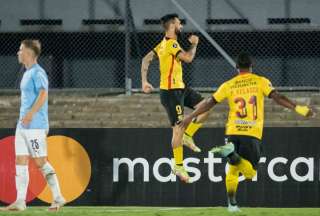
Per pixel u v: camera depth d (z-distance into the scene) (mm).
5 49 50812
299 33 49625
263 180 34062
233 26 49062
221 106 43531
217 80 50031
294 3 48656
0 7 49938
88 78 51062
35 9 49969
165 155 34438
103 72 50938
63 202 29328
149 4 49250
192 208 32219
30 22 50031
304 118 43094
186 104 31672
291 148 34125
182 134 30719
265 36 49781
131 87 47688
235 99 26422
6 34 50719
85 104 45688
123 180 34500
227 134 26719
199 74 50125
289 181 34031
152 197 34406
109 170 34531
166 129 34500
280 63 49906
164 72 30828
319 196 33969
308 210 30609
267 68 49938
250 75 26531
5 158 34562
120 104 45656
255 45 49938
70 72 51156
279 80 49938
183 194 34281
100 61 50969
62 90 47250
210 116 42781
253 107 26328
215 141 34188
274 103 44219
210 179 34219
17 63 50906
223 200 34156
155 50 31859
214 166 34219
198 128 32125
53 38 50938
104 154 34594
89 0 49719
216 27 49125
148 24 49312
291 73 49875
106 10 49656
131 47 50094
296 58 49812
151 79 49750
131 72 50094
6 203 34438
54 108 45438
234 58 50156
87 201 34469
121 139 34625
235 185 27344
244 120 26312
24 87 28156
